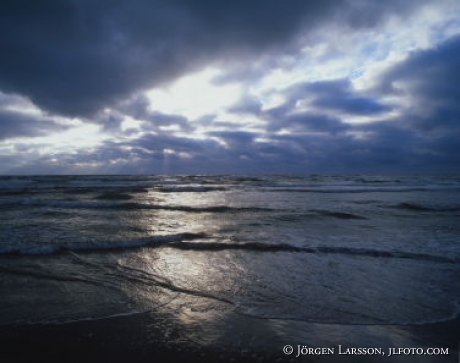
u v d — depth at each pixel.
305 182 42.09
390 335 3.45
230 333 3.47
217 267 5.84
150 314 3.91
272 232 9.14
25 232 8.70
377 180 49.00
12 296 4.39
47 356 3.02
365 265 5.99
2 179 39.81
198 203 17.23
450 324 3.71
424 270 5.69
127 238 7.95
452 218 12.15
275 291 4.69
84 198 19.62
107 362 2.94
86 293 4.55
